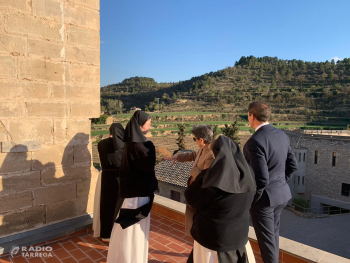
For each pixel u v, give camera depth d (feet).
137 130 8.98
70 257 10.80
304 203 90.99
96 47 13.44
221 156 6.28
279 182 8.83
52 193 12.39
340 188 95.20
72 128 12.88
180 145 118.83
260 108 9.14
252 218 9.04
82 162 13.39
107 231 11.85
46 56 11.82
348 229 65.21
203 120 261.44
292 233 63.82
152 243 12.16
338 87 301.84
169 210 15.14
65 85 12.49
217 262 6.67
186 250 11.61
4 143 10.90
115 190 11.77
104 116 200.75
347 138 92.94
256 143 8.47
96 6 13.34
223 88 401.70
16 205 11.36
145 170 8.80
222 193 6.36
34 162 11.75
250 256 7.73
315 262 9.46
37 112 11.72
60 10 12.10
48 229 12.19
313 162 104.32
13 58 10.96
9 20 10.77
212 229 6.51
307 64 441.27
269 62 520.42
